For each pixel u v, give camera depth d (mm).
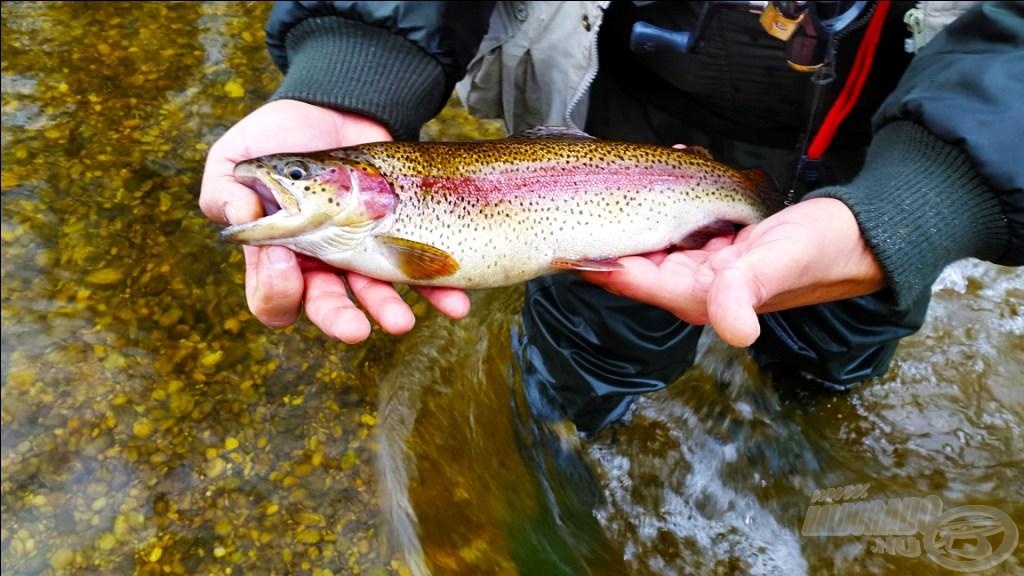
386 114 467
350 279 413
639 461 609
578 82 524
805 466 602
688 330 563
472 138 839
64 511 536
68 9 976
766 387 644
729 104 547
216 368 626
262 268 366
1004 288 701
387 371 637
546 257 461
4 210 725
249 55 929
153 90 872
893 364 649
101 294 669
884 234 372
